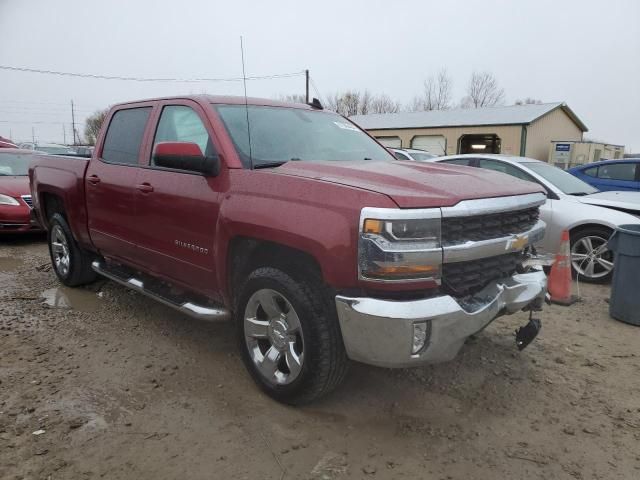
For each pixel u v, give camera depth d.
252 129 3.55
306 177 2.88
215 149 3.35
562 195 6.37
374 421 2.97
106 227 4.43
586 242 6.05
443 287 2.70
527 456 2.68
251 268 3.27
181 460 2.59
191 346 3.98
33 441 2.70
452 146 28.14
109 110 4.74
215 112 3.53
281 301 3.03
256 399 3.19
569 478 2.52
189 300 3.73
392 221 2.46
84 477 2.44
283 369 3.14
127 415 2.98
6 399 3.12
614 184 10.41
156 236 3.81
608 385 3.49
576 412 3.13
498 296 2.89
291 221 2.76
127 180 4.07
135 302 5.00
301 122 3.96
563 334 4.43
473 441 2.80
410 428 2.91
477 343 4.15
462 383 3.46
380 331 2.52
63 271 5.43
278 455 2.64
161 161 3.20
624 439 2.85
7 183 8.21
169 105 3.94
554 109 28.48
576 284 6.02
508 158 7.26
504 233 2.98
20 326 4.34
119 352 3.85
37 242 8.26
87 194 4.65
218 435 2.80
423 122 29.48
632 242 4.59
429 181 2.81
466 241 2.69
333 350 2.82
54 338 4.09
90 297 5.16
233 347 3.97
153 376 3.47
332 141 3.95
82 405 3.07
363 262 2.51
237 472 2.51
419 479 2.49
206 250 3.37
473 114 29.95
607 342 4.27
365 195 2.57
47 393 3.21
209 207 3.29
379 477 2.49
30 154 9.58
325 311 2.81
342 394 3.27
